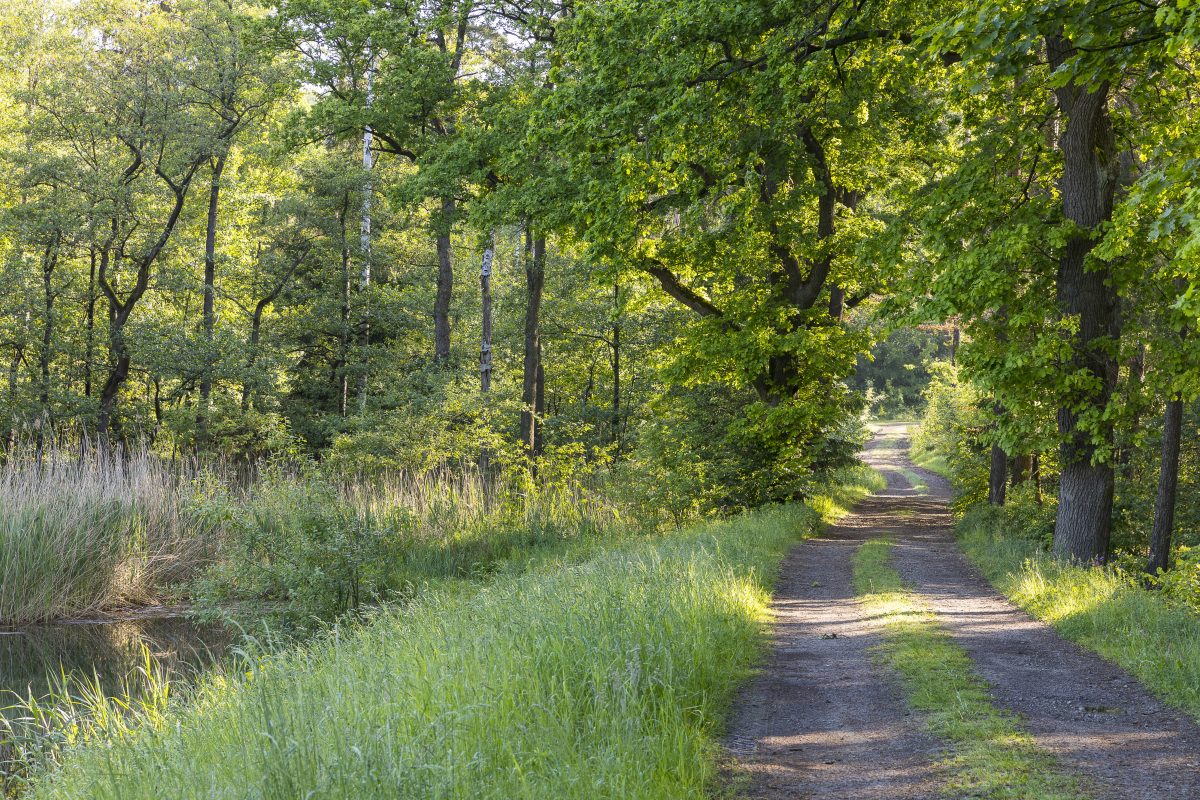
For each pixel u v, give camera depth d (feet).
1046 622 36.47
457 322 146.00
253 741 17.10
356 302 126.62
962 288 51.57
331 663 25.67
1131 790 17.38
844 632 35.04
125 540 56.34
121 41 103.04
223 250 131.95
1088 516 50.37
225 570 46.57
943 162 81.41
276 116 112.37
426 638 25.58
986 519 78.18
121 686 38.40
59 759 24.80
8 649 45.60
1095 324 49.78
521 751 16.35
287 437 55.11
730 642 29.91
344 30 83.82
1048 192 55.26
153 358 108.06
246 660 24.90
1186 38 29.14
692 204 72.23
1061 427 51.49
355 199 122.72
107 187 100.22
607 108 57.57
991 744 20.38
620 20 57.31
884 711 23.67
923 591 46.39
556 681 20.49
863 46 58.03
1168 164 33.47
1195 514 68.49
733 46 56.90
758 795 17.46
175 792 16.02
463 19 84.58
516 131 76.02
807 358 81.15
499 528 68.80
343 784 13.84
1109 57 34.24
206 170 118.52
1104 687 25.98
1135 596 36.55
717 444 84.23
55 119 102.94
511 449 82.94
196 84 103.86
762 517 71.46
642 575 33.30
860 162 82.33
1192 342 47.96
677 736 18.44
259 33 86.69
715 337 82.33
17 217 101.19
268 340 127.24
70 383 109.60
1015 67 34.09
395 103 84.07
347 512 48.60
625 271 79.71
